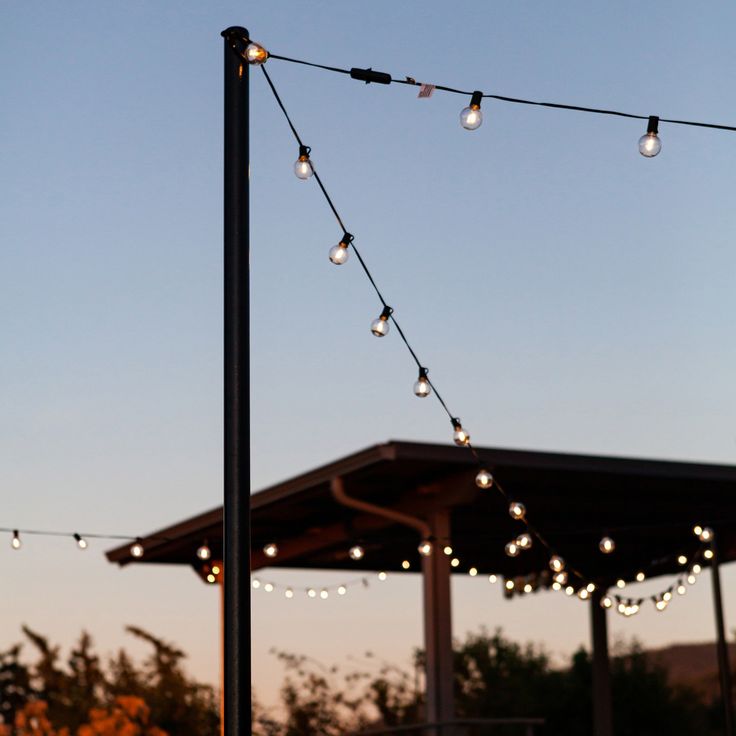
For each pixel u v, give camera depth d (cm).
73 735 1908
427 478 1148
